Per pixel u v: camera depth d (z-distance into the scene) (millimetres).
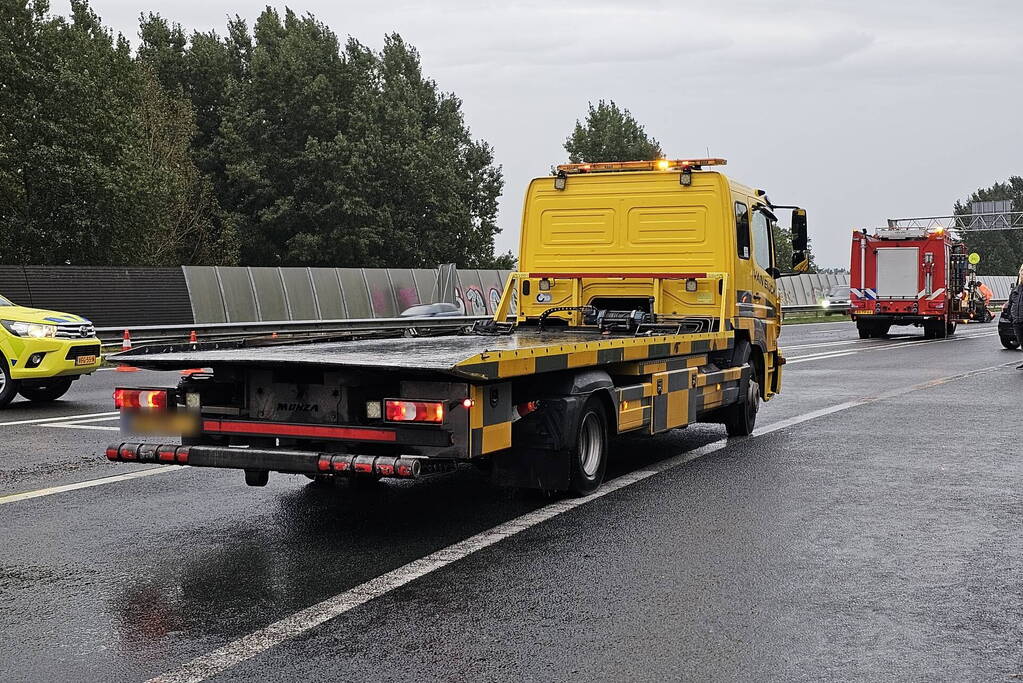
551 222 11734
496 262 77562
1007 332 27500
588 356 7902
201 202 52875
